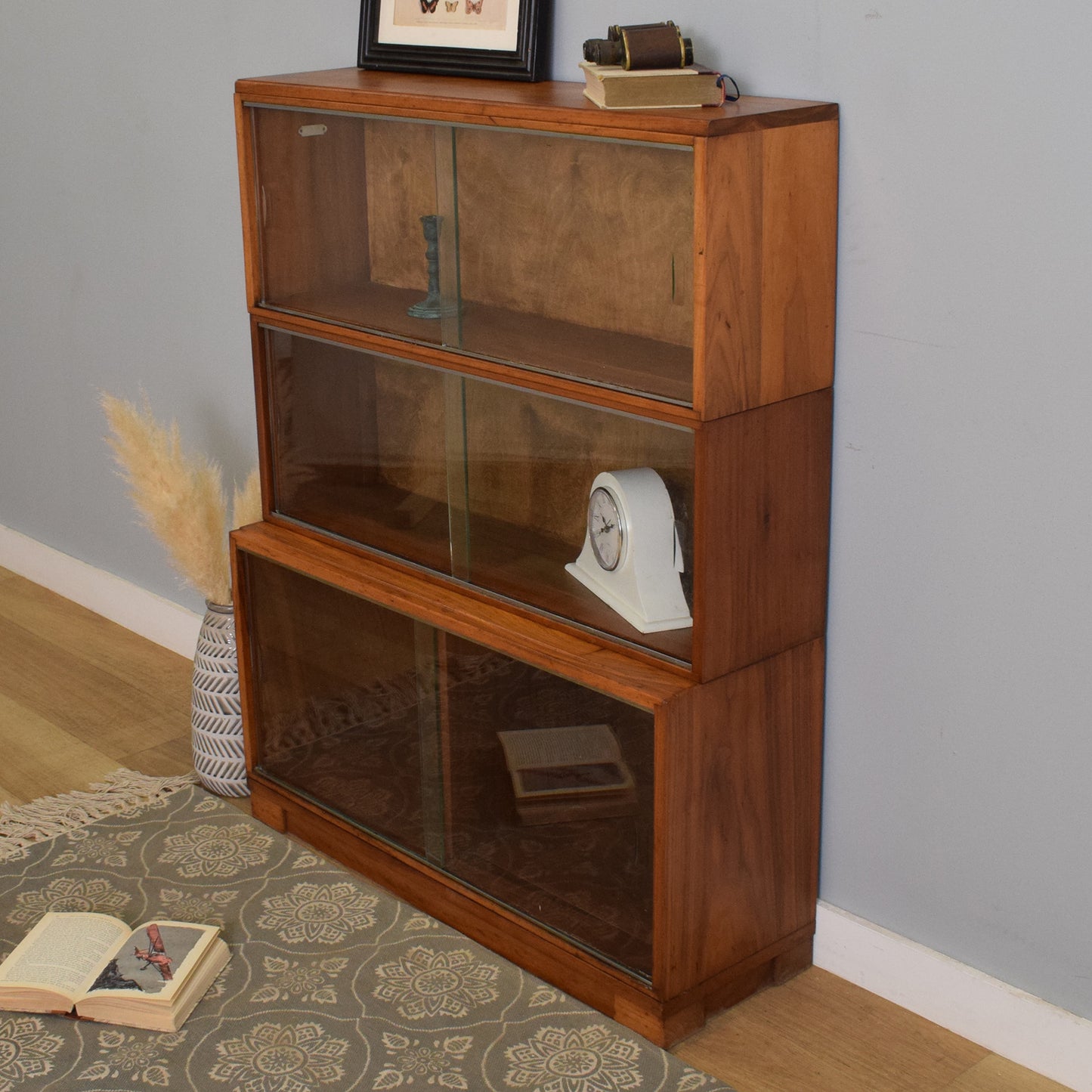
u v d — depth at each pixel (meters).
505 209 2.12
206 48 2.97
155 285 3.32
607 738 2.12
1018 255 1.88
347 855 2.69
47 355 3.73
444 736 2.40
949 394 2.00
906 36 1.90
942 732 2.15
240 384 3.19
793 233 1.97
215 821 2.83
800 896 2.36
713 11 2.11
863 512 2.15
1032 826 2.09
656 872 2.10
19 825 2.80
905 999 2.30
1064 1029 2.12
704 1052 2.21
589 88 2.03
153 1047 2.21
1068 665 1.98
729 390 1.95
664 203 1.91
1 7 3.46
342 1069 2.15
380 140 2.26
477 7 2.33
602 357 2.05
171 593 3.58
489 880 2.41
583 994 2.30
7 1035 2.24
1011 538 1.99
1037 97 1.81
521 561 2.32
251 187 2.49
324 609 2.55
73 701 3.32
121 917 2.52
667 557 2.12
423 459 2.40
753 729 2.16
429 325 2.29
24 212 3.63
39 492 3.94
